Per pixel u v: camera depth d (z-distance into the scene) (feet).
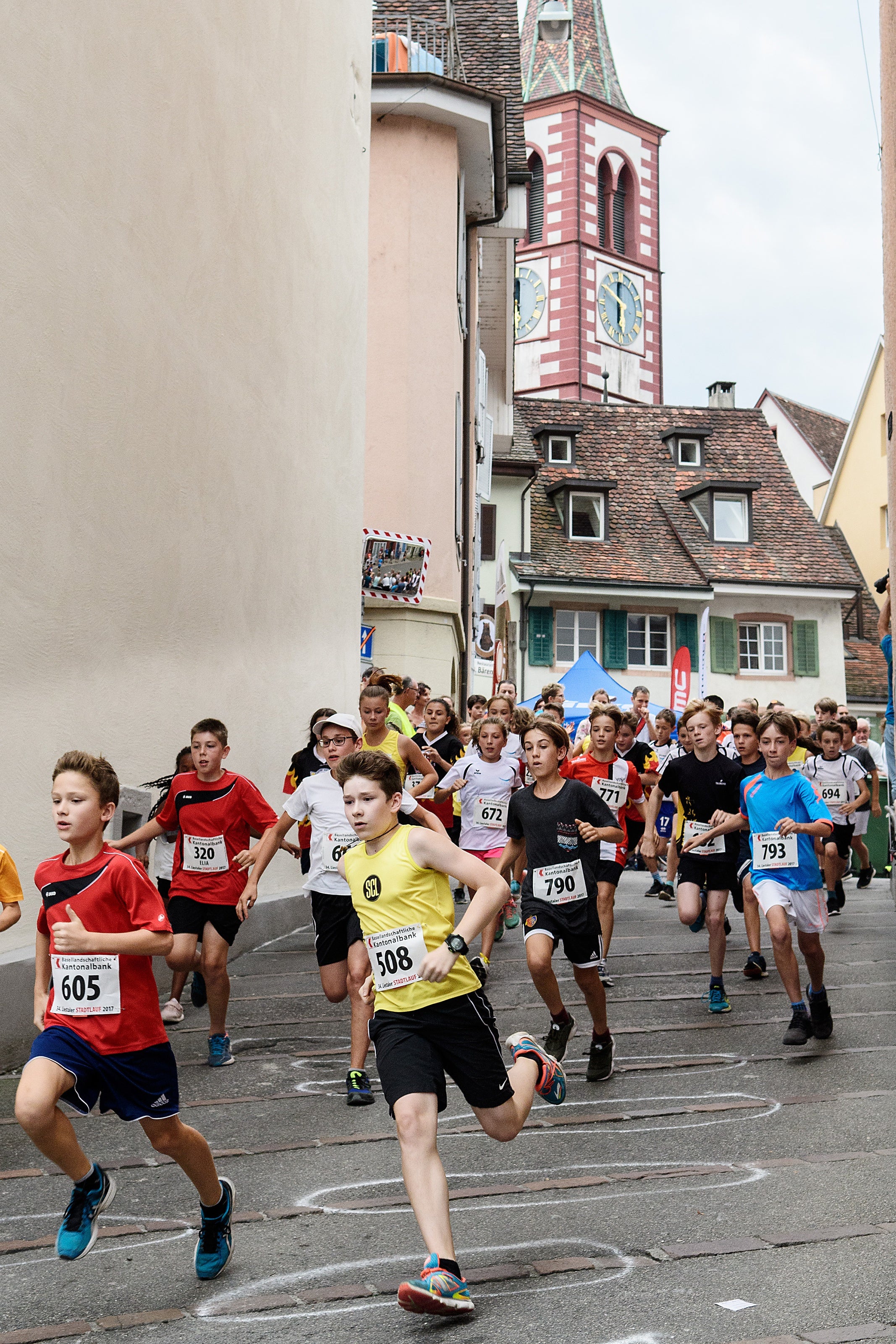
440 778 41.37
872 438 154.61
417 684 49.85
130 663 32.94
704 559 130.31
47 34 28.50
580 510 130.41
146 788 33.40
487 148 77.87
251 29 41.96
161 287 34.83
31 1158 20.43
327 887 24.70
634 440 140.87
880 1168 18.92
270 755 44.42
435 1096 14.66
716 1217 17.01
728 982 34.35
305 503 48.98
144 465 33.76
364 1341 13.47
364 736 31.55
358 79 57.82
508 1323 13.75
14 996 25.79
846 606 137.90
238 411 41.16
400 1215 17.46
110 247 31.65
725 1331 13.41
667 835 52.65
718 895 30.50
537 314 245.65
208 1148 15.34
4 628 26.91
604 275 246.47
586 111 245.24
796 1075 24.58
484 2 97.86
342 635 55.01
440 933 15.26
